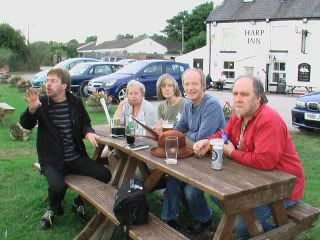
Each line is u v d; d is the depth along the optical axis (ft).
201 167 10.14
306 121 28.71
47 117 13.33
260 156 9.95
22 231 12.94
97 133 14.71
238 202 8.77
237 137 11.07
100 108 39.22
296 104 29.58
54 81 13.17
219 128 12.83
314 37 85.81
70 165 13.73
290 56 89.20
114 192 12.07
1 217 13.88
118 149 12.66
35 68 139.03
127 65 53.36
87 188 12.36
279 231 9.98
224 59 100.37
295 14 87.56
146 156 11.09
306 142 26.23
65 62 66.64
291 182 9.57
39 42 141.28
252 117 10.55
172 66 53.11
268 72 92.32
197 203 12.39
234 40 98.27
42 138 13.44
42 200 15.19
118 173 12.95
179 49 257.75
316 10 85.35
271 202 9.60
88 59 68.59
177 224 12.93
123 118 15.94
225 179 9.30
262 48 93.30
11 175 18.35
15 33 135.13
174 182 12.38
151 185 12.81
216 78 101.86
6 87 67.77
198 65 106.83
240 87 10.30
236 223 10.83
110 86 47.98
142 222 10.25
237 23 96.99
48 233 12.84
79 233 12.30
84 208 13.74
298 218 10.30
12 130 26.40
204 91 13.14
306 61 87.04
